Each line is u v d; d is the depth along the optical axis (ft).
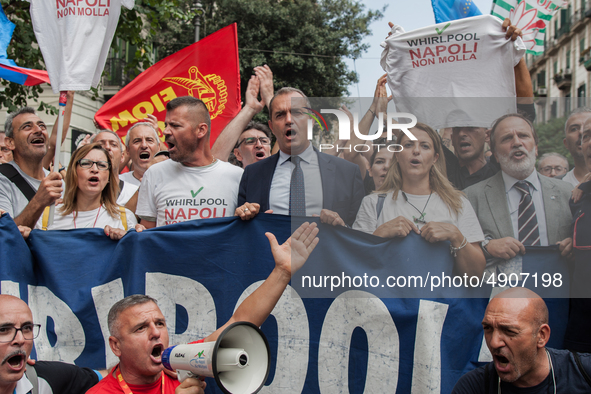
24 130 12.35
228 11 52.26
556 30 91.30
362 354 8.87
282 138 10.37
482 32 9.82
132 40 31.19
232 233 9.71
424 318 8.63
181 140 10.43
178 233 9.71
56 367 8.58
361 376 8.87
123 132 18.17
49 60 11.51
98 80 11.58
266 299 8.23
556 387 7.47
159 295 9.59
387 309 8.71
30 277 9.78
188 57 17.98
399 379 8.75
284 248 8.58
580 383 7.45
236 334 6.28
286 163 10.39
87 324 9.69
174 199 10.62
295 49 51.80
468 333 8.61
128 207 13.15
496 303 7.50
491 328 7.49
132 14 29.99
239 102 17.74
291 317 9.11
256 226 9.70
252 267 9.59
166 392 7.91
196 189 10.63
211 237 9.69
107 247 10.00
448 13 11.66
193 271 9.64
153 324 7.66
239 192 10.69
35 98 29.25
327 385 8.96
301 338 9.07
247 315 8.18
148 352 7.57
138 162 15.37
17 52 27.73
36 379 8.20
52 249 9.91
